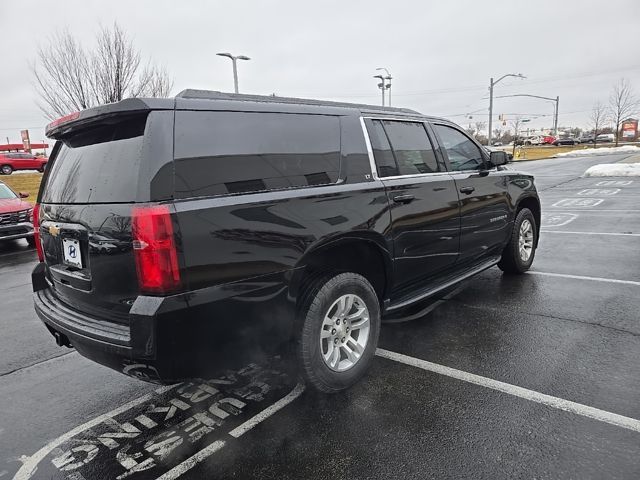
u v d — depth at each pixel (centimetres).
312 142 295
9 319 509
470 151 457
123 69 1661
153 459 252
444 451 244
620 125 5859
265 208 254
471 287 518
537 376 315
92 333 244
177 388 329
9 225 963
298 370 292
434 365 339
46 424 292
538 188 1616
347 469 235
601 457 231
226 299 237
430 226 377
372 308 323
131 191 226
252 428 275
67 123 266
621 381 302
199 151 237
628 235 768
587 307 439
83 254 262
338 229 293
